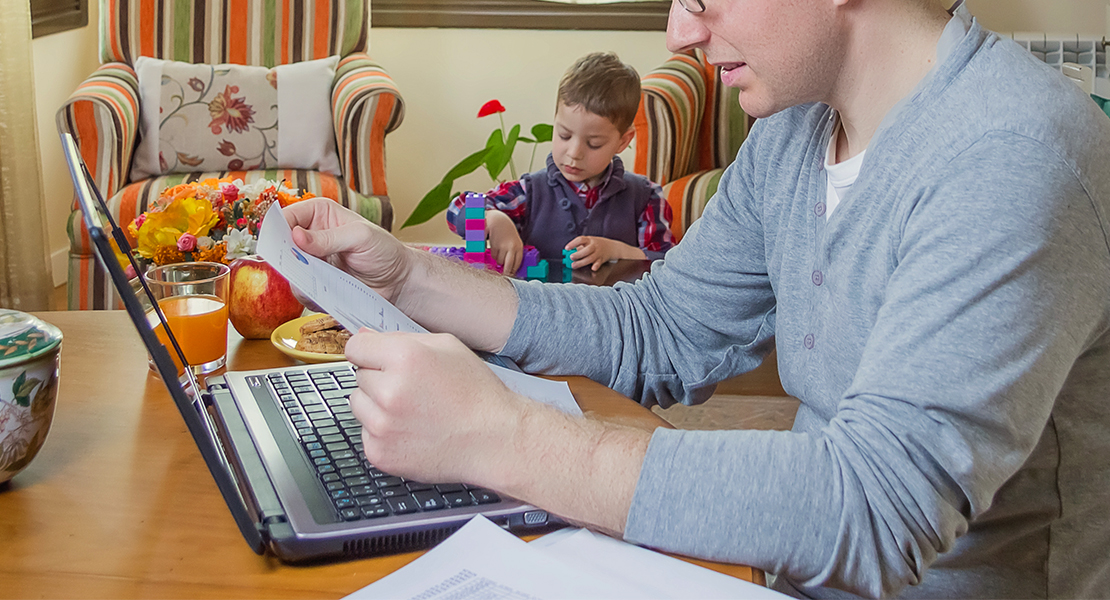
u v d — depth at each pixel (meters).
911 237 0.71
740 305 1.05
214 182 1.20
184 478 0.73
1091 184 0.67
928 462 0.63
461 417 0.65
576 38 3.65
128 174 2.94
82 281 2.62
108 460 0.76
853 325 0.82
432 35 3.65
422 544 0.65
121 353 1.01
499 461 0.65
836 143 0.90
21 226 2.83
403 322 0.91
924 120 0.74
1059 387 0.66
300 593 0.59
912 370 0.65
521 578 0.59
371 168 2.96
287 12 3.18
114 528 0.66
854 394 0.67
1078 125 0.68
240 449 0.75
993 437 0.64
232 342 1.07
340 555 0.63
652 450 0.66
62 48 3.39
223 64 3.14
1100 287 0.67
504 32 3.65
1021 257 0.64
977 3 3.61
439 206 2.96
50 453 0.77
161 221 1.13
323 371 0.93
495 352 1.00
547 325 0.99
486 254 1.97
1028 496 0.78
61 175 3.40
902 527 0.63
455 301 0.98
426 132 3.76
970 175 0.68
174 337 0.90
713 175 3.02
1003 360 0.63
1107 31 3.54
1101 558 0.80
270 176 2.95
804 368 0.91
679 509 0.64
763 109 0.83
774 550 0.63
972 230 0.66
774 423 2.24
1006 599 0.80
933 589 0.81
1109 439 0.77
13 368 0.68
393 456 0.65
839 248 0.83
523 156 3.77
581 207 2.54
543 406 0.69
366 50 3.30
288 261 0.83
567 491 0.65
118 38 3.10
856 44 0.78
